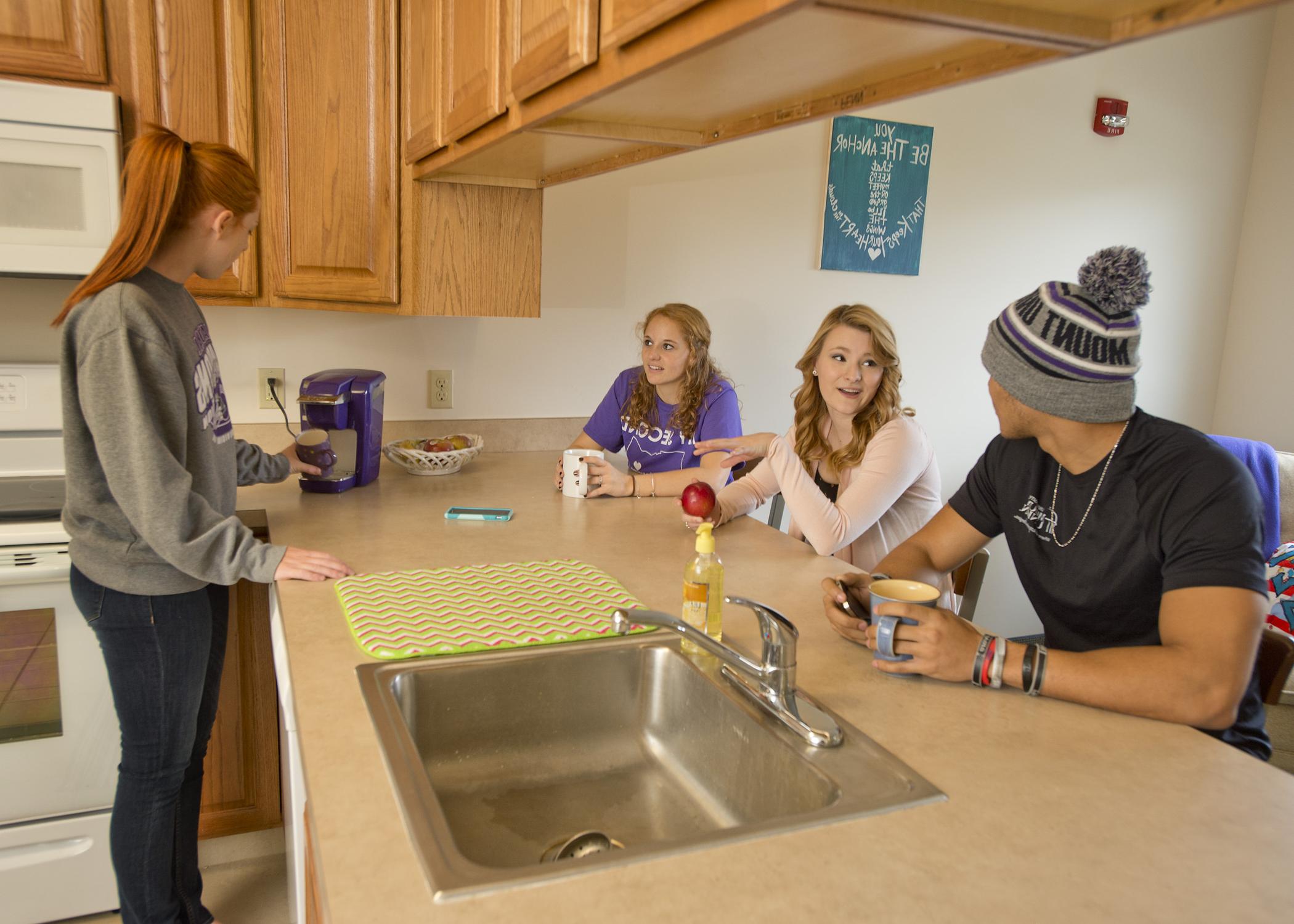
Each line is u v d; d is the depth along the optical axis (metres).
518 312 2.31
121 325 1.37
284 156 2.12
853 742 0.96
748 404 3.10
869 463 1.83
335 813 0.80
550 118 1.35
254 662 2.10
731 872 0.73
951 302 3.35
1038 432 1.22
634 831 1.09
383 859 0.73
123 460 1.39
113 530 1.51
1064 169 3.43
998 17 0.81
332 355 2.56
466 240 2.22
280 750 2.12
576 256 2.77
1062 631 1.31
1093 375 1.10
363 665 1.12
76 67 1.90
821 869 0.74
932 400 3.40
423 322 2.64
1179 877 0.74
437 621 1.27
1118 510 1.19
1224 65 3.60
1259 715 1.24
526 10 1.36
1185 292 3.77
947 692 1.11
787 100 1.24
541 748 1.19
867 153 3.07
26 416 2.12
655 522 1.95
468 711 1.15
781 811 0.96
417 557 1.62
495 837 1.06
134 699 1.57
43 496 1.90
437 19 1.85
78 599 1.54
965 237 3.32
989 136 3.28
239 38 2.04
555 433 2.84
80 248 1.88
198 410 1.53
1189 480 1.11
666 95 1.23
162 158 1.43
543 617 1.30
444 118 1.84
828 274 3.12
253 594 2.07
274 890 2.05
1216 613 1.03
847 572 1.62
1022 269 3.44
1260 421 3.77
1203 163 3.66
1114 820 0.83
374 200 2.17
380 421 2.30
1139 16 0.80
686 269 2.92
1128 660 1.05
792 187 3.01
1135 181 3.56
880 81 1.11
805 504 1.74
